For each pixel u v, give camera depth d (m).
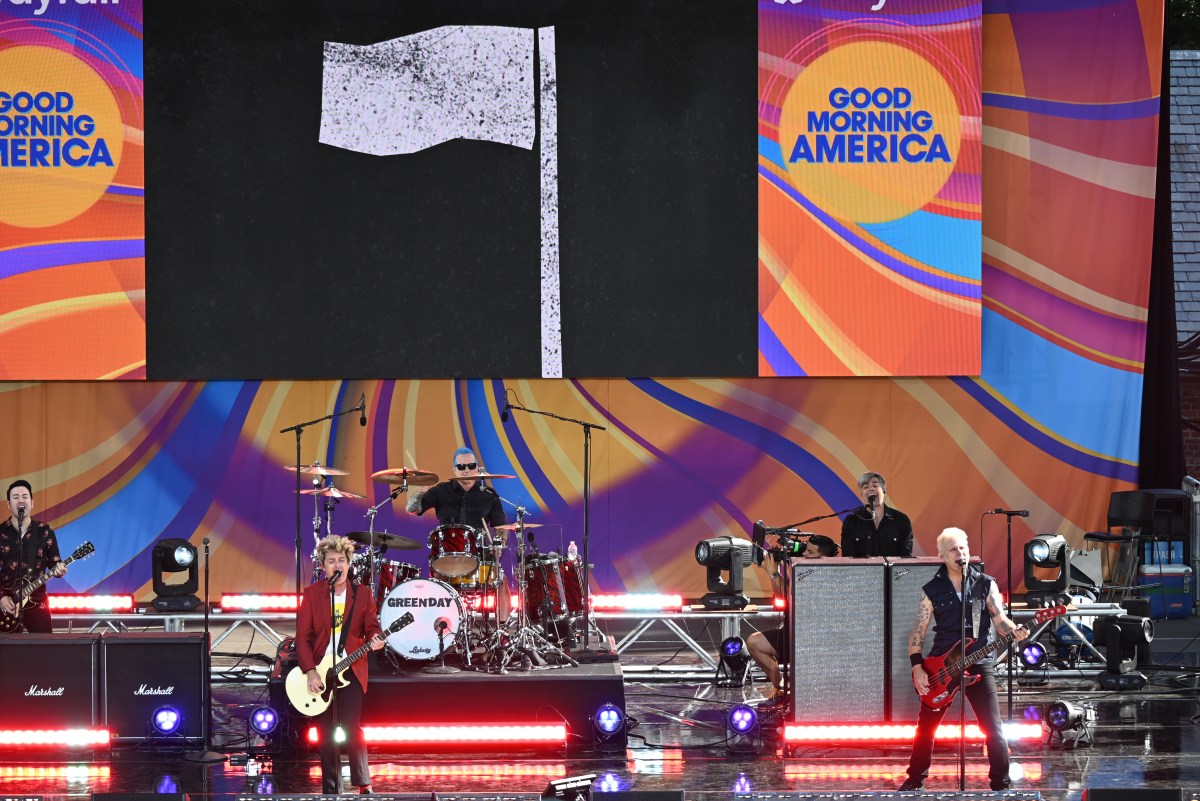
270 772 11.34
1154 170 17.11
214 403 17.20
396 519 17.23
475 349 17.03
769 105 16.83
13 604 12.80
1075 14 17.11
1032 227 17.23
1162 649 16.06
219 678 14.73
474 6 16.91
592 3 16.89
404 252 16.95
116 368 16.83
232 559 17.23
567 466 17.31
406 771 11.36
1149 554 17.88
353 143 16.88
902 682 11.71
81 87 16.70
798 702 11.68
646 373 17.03
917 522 17.33
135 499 17.23
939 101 16.77
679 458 17.31
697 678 14.70
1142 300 17.20
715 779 11.02
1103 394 17.27
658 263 16.98
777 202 16.88
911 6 16.77
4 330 16.70
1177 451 19.02
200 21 16.78
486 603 12.70
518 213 16.97
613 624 17.42
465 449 14.00
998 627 10.33
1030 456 17.34
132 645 12.02
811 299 16.91
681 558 17.34
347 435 17.23
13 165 16.67
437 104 16.89
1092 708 12.12
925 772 10.52
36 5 16.66
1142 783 10.80
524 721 11.89
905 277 16.88
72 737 11.88
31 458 17.20
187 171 16.83
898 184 16.83
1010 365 17.30
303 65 16.84
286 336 16.95
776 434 17.33
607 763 11.53
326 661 10.51
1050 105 17.14
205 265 16.88
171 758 11.74
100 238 16.78
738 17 16.86
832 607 11.73
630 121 16.92
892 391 17.31
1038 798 8.77
